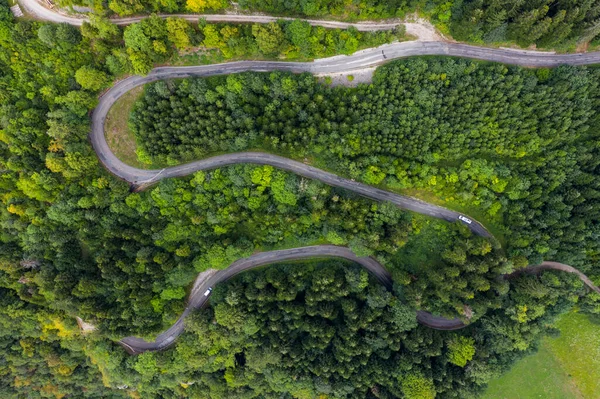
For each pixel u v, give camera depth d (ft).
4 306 276.41
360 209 267.18
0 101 235.81
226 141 255.70
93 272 273.33
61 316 285.84
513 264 277.85
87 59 238.27
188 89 243.60
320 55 251.39
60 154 243.19
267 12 239.50
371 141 258.16
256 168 264.31
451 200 277.44
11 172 242.58
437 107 250.37
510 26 236.84
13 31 224.33
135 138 259.60
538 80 252.62
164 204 265.95
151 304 281.95
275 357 288.71
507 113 252.42
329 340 290.56
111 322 277.03
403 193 284.00
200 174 260.83
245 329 284.82
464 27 234.58
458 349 287.28
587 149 261.85
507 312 283.79
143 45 229.86
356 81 258.98
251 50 242.78
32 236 254.88
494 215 283.38
